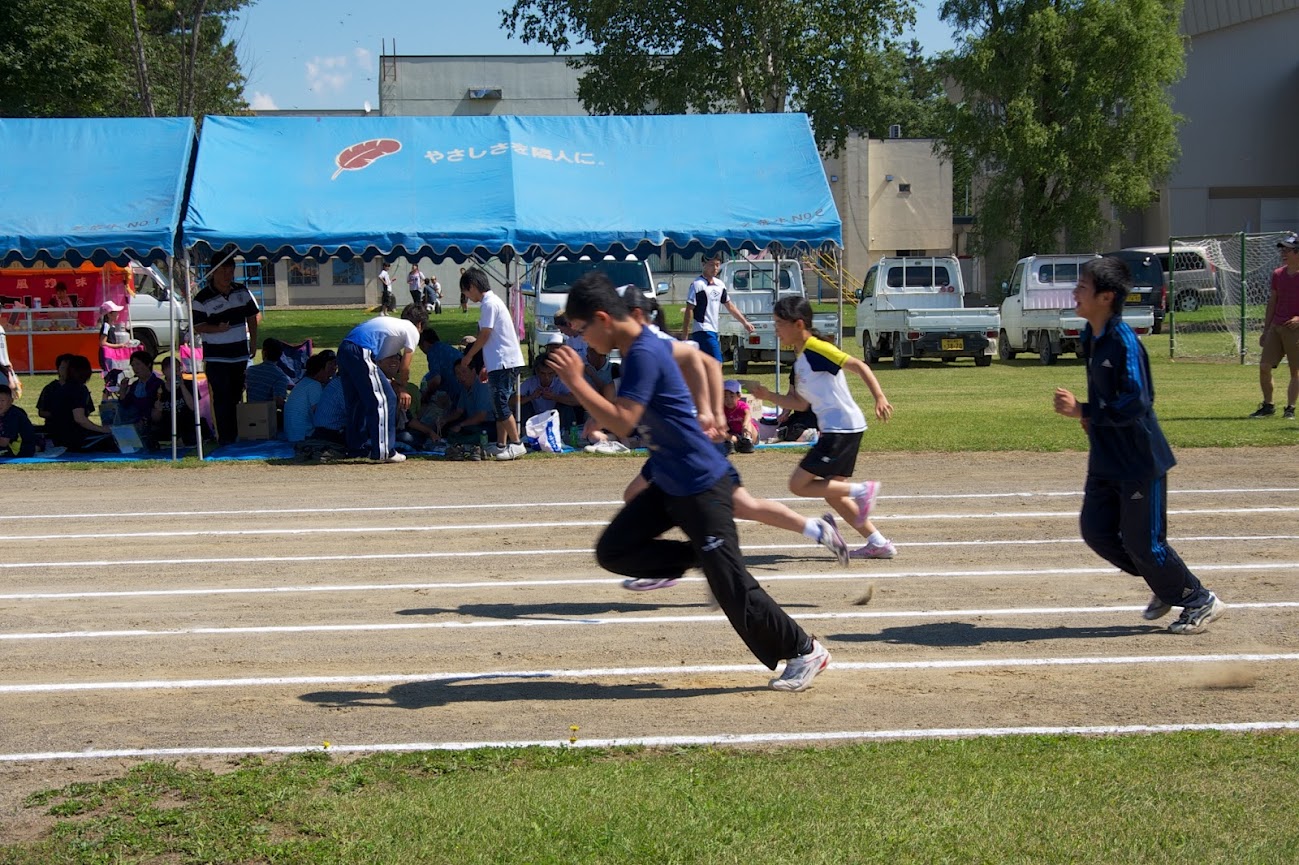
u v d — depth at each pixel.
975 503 13.15
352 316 56.69
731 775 5.62
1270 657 7.57
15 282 33.03
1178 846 4.72
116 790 5.61
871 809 5.14
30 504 13.88
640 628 8.45
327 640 8.26
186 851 4.95
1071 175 49.44
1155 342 37.97
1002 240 51.03
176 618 8.88
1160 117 48.66
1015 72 48.28
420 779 5.69
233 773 5.81
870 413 21.64
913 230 70.94
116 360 24.23
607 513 12.94
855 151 70.31
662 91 49.69
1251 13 56.84
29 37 42.97
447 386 17.88
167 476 15.80
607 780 5.57
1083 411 7.98
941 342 32.81
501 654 7.88
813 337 9.91
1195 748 5.87
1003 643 7.96
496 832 5.00
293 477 15.61
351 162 17.89
